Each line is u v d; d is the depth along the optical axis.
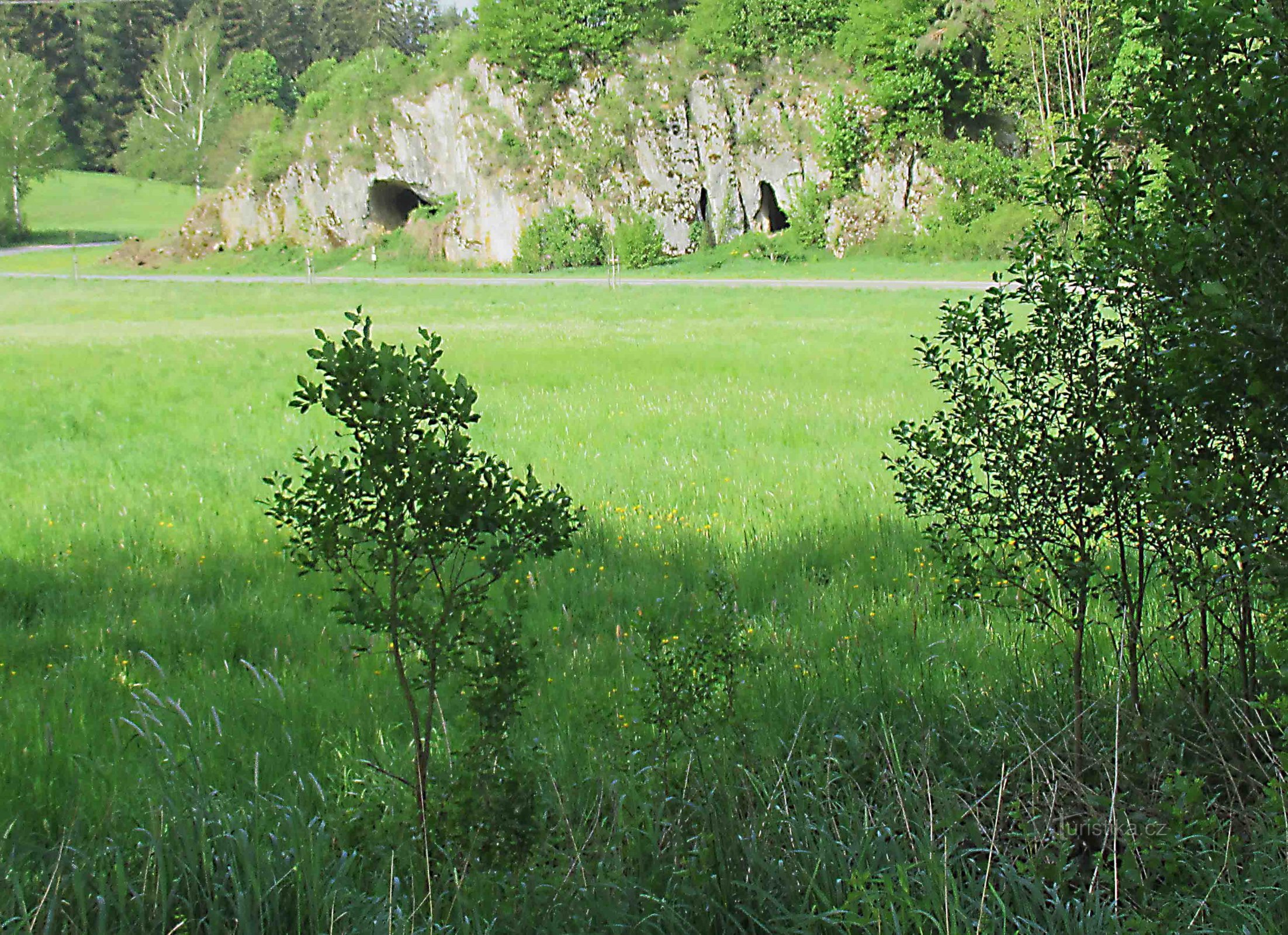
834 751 5.20
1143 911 3.88
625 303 40.69
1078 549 4.98
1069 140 4.62
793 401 17.02
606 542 9.52
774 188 63.22
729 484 11.47
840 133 59.81
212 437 15.34
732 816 4.37
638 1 64.88
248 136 86.75
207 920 3.95
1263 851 4.04
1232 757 4.66
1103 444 4.76
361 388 3.97
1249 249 3.85
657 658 5.00
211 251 71.38
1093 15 46.94
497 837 4.27
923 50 57.28
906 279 48.66
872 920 3.70
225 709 6.00
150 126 103.06
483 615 4.61
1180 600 5.16
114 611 8.12
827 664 6.35
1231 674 5.06
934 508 5.41
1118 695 4.74
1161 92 4.11
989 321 5.01
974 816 4.52
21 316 39.56
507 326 32.22
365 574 8.34
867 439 13.97
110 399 18.42
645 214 63.16
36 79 93.19
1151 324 4.57
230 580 8.87
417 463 3.98
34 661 7.12
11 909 3.83
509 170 65.00
